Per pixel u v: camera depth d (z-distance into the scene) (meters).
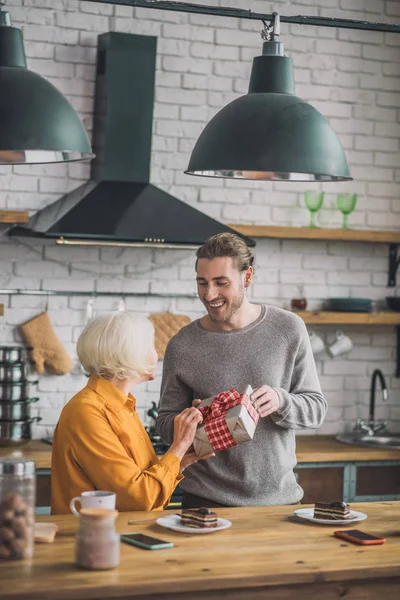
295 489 3.51
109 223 4.66
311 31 5.56
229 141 3.13
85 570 2.34
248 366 3.47
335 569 2.41
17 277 5.07
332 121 5.62
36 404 5.11
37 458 4.53
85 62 5.12
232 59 5.41
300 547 2.62
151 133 5.04
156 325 5.28
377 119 5.69
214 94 5.39
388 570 2.46
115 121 4.98
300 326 3.57
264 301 5.52
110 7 5.17
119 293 5.23
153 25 5.26
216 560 2.46
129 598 2.26
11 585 2.20
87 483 2.97
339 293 5.67
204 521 2.79
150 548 2.55
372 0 5.64
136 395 5.29
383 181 5.71
